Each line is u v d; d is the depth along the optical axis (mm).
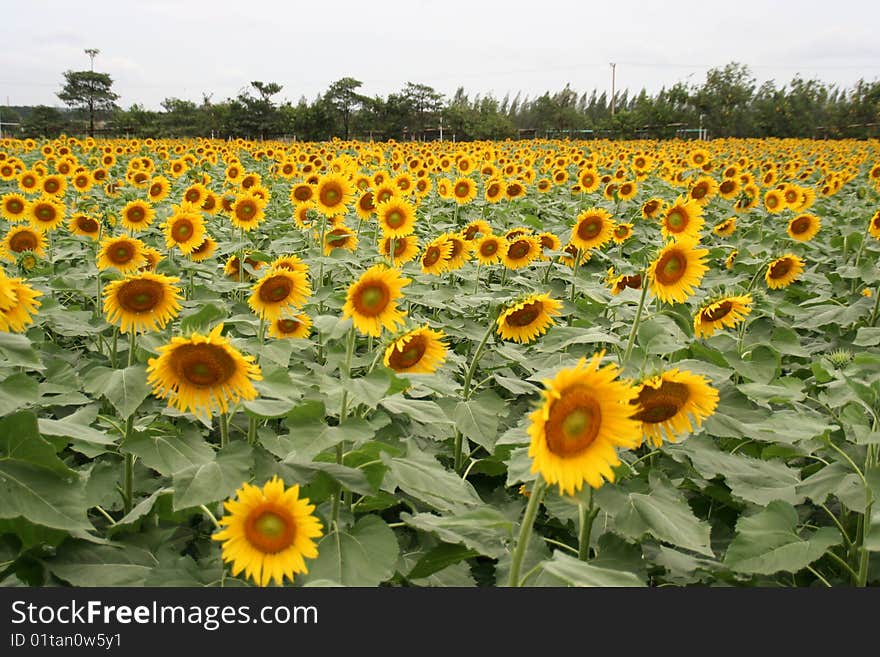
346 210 8672
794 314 7680
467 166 16688
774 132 73375
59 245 10562
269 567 2836
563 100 83688
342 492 3912
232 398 3334
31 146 30344
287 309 5020
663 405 3021
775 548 3449
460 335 6473
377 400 3455
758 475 4137
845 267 9000
